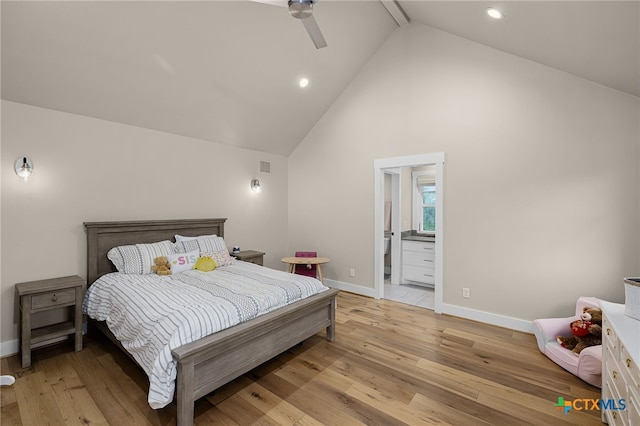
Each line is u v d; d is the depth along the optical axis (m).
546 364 2.54
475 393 2.15
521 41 2.80
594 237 2.83
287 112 4.44
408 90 3.97
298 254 4.78
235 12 2.86
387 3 3.49
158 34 2.75
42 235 2.86
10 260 2.69
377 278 4.34
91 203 3.17
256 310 2.30
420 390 2.18
